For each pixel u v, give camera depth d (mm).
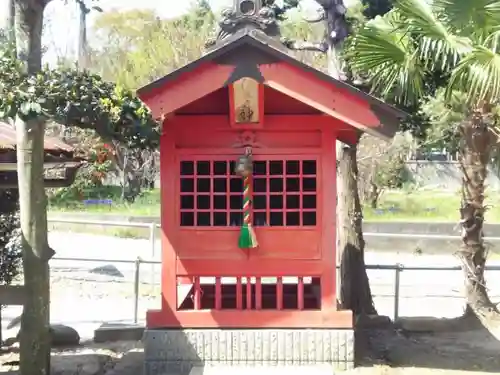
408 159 29688
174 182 6539
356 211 9188
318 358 6445
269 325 6473
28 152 5895
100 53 30188
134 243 19750
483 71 7121
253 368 6371
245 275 6527
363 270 9156
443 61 7852
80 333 9320
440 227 21031
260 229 6523
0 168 6598
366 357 7188
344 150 9172
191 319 6484
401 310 11484
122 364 7207
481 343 8156
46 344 6066
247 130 6520
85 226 23062
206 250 6527
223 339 6441
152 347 6430
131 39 31578
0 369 6930
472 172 9453
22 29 5727
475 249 9391
